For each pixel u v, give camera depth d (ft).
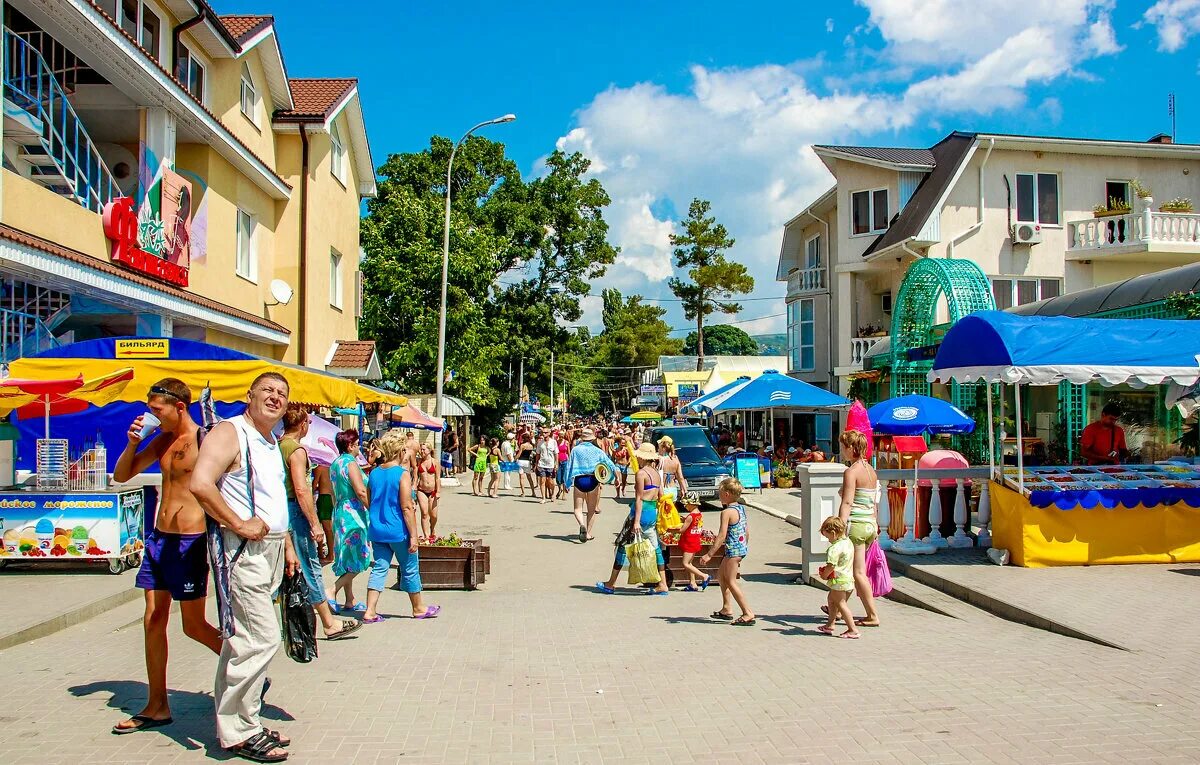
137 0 44.39
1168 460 37.78
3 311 35.76
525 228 133.39
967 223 82.12
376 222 121.60
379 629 26.22
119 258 39.60
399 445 28.27
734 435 122.01
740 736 15.83
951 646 22.81
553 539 51.78
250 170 56.90
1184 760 14.39
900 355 61.93
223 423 14.84
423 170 131.75
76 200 40.70
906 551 35.06
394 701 18.06
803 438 110.42
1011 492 32.63
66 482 32.89
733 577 26.76
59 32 36.35
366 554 27.78
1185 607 25.58
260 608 14.67
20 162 40.57
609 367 302.45
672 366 207.62
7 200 32.09
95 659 21.43
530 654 22.59
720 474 67.05
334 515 28.02
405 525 27.73
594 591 34.94
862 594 25.66
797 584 35.04
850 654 22.18
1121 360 31.63
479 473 83.87
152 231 42.63
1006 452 51.72
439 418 79.97
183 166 51.08
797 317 109.29
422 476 43.65
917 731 15.94
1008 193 82.69
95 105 45.29
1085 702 17.53
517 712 17.33
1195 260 80.53
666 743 15.49
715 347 353.10
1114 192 83.46
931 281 59.36
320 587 24.29
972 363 34.01
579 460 51.06
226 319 49.96
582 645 23.81
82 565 33.17
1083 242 81.25
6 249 29.12
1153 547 32.42
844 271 94.12
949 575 30.60
